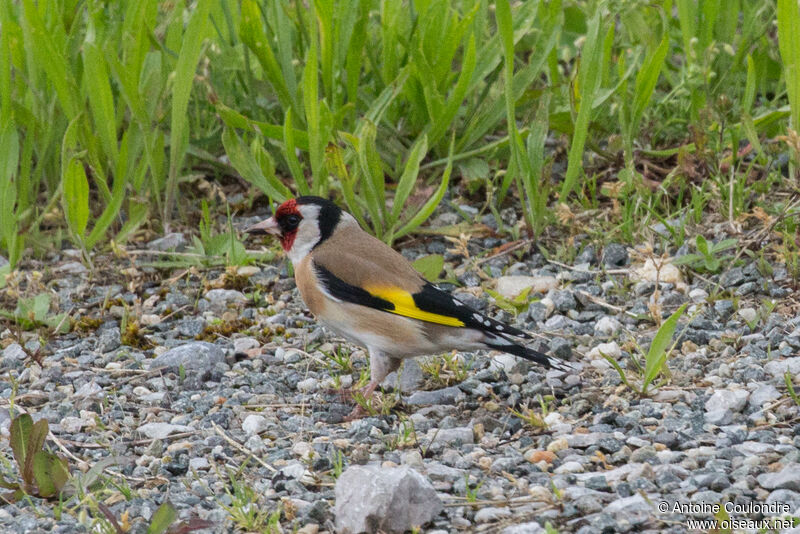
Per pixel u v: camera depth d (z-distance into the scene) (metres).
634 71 14.86
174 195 14.09
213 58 14.52
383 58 14.21
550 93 13.17
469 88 14.05
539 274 12.49
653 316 10.88
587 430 8.85
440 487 7.89
